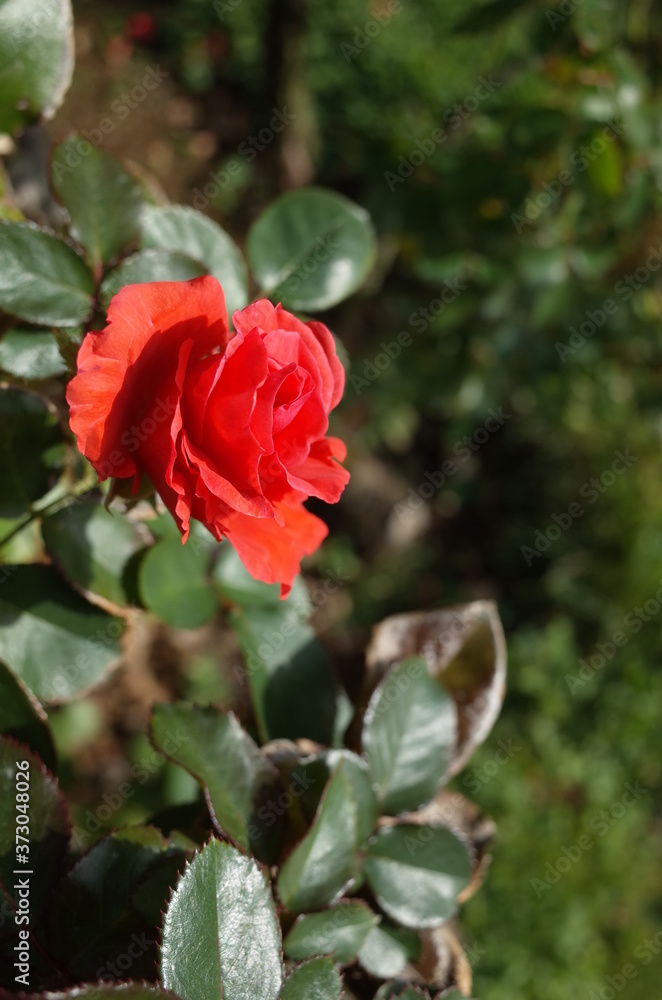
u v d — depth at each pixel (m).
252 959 0.48
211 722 0.52
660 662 1.41
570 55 0.83
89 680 0.54
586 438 1.49
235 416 0.47
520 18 1.38
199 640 1.26
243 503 0.47
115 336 0.47
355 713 0.57
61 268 0.53
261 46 1.63
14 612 0.53
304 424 0.49
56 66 0.54
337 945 0.51
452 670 0.59
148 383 0.48
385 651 0.59
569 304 1.02
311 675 0.57
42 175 0.67
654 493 1.47
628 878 1.24
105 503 0.50
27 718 0.51
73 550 0.53
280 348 0.48
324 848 0.52
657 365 1.22
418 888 0.54
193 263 0.54
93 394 0.47
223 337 0.49
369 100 1.64
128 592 0.54
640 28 0.89
